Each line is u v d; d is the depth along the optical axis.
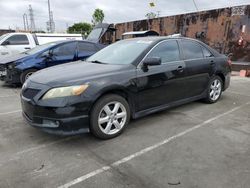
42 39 13.23
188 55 5.44
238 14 11.69
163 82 4.84
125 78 4.27
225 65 6.27
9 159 3.58
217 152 3.72
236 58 12.01
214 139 4.16
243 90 7.76
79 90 3.79
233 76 10.66
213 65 5.92
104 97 4.05
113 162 3.48
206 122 4.92
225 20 12.24
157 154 3.69
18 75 8.07
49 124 3.80
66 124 3.74
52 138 4.25
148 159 3.55
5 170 3.30
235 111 5.59
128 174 3.20
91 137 4.27
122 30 18.67
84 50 8.92
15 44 11.88
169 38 5.20
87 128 3.93
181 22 14.37
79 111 3.79
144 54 4.66
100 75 4.07
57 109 3.70
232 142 4.05
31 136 4.34
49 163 3.47
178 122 4.92
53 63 8.36
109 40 15.10
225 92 7.44
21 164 3.45
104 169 3.32
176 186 2.94
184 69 5.21
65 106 3.70
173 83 5.04
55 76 4.08
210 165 3.37
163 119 5.08
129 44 5.22
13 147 3.95
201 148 3.85
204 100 6.10
